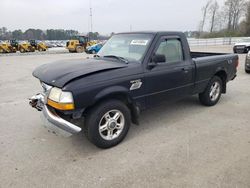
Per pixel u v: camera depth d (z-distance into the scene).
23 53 25.88
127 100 3.65
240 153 3.35
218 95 5.55
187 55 4.56
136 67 3.66
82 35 29.17
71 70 3.34
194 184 2.70
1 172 2.96
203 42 33.50
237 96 6.35
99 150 3.49
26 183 2.76
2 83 8.26
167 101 4.32
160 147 3.54
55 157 3.31
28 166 3.10
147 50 3.84
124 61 3.79
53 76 3.28
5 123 4.50
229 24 59.78
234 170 2.95
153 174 2.89
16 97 6.35
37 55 23.00
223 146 3.55
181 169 2.98
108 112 3.42
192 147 3.53
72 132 3.09
